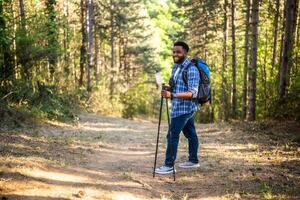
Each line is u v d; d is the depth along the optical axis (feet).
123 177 21.53
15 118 34.09
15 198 16.08
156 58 233.76
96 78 93.97
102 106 81.87
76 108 60.49
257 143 32.07
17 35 40.32
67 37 78.07
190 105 22.86
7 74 39.75
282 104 45.44
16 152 23.06
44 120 38.65
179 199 18.53
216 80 115.24
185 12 111.86
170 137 22.97
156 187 20.36
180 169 24.14
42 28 44.70
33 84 44.24
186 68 22.84
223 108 94.68
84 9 92.79
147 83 178.60
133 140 36.37
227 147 31.24
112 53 129.80
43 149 25.64
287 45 46.44
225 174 22.62
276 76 65.77
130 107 120.06
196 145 24.41
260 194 18.89
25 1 65.87
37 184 18.04
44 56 43.60
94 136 35.50
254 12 52.85
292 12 48.80
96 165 23.84
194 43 135.95
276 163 24.94
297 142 31.48
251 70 53.06
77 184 19.11
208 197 18.81
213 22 116.78
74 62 92.22
